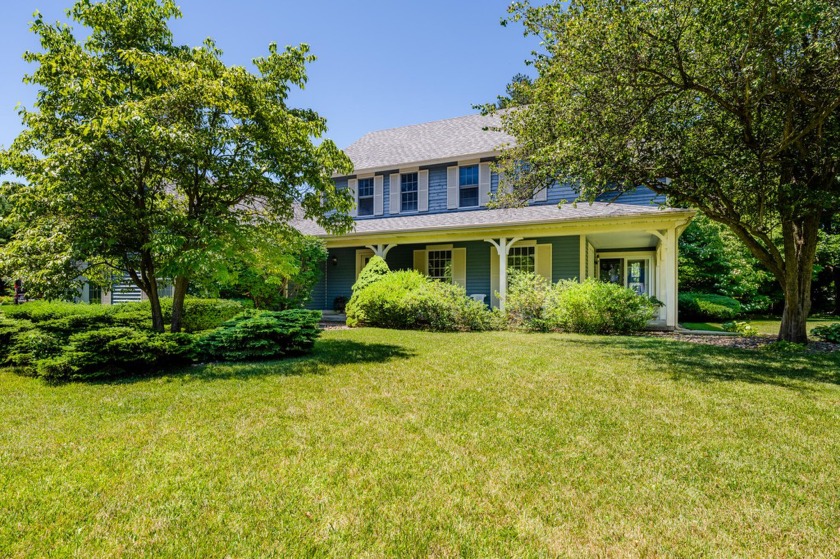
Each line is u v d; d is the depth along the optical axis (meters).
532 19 7.38
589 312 10.28
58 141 5.33
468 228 11.95
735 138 7.23
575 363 6.29
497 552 1.98
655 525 2.20
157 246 5.72
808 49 5.46
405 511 2.30
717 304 14.40
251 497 2.43
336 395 4.54
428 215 14.17
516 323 11.41
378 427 3.56
